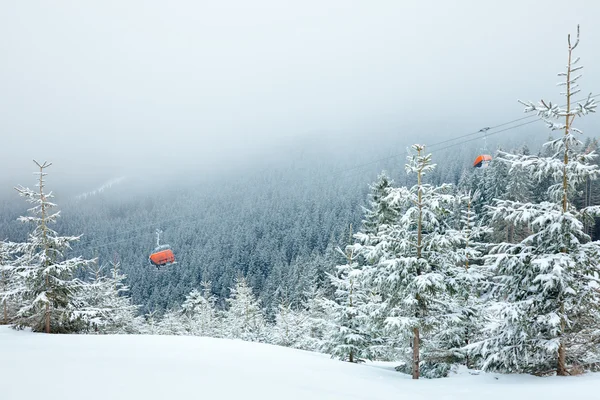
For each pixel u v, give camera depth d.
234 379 7.86
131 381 6.79
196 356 11.42
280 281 76.62
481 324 14.85
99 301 32.41
